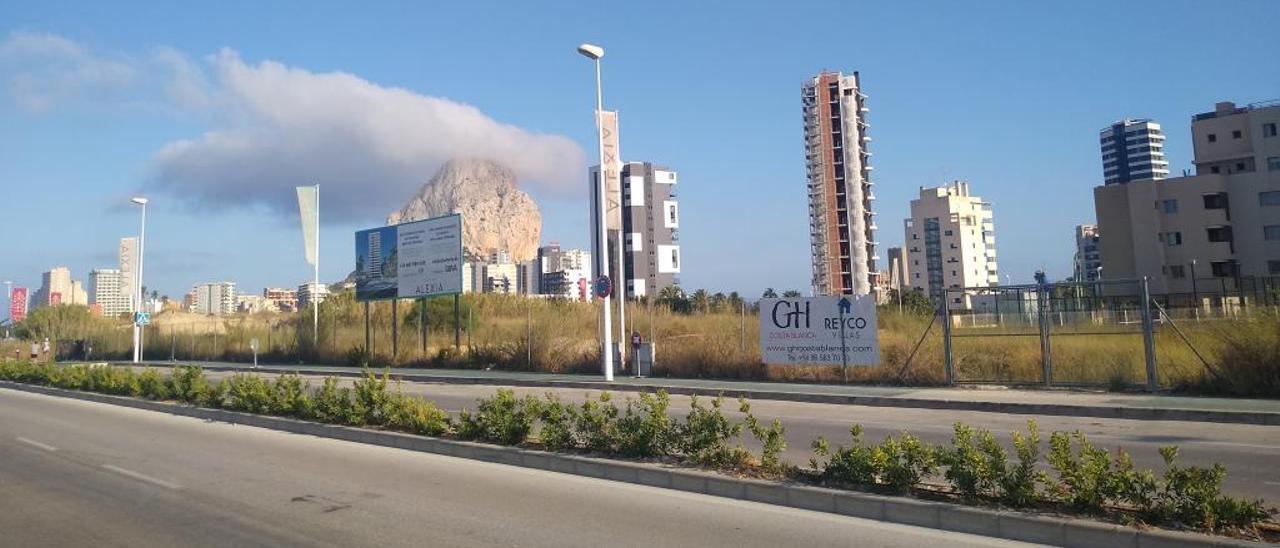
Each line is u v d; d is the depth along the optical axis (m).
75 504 8.58
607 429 10.32
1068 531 6.36
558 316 35.81
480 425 11.44
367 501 8.43
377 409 13.39
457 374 27.34
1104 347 20.09
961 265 123.81
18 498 8.92
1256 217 69.44
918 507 7.11
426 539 6.95
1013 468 7.35
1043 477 7.15
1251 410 13.77
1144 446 11.30
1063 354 19.80
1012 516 6.64
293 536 7.13
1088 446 7.21
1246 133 73.38
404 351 34.94
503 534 7.06
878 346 20.27
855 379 20.53
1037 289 18.42
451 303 44.72
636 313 35.75
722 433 9.43
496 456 10.50
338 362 36.78
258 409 15.52
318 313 45.44
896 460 7.81
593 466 9.45
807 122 106.00
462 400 19.97
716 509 7.82
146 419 16.42
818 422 14.38
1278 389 15.57
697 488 8.55
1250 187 69.81
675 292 93.00
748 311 32.69
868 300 20.44
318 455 11.39
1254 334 16.31
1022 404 15.60
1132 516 6.54
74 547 6.95
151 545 6.97
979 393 17.59
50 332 65.81
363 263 36.16
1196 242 70.75
